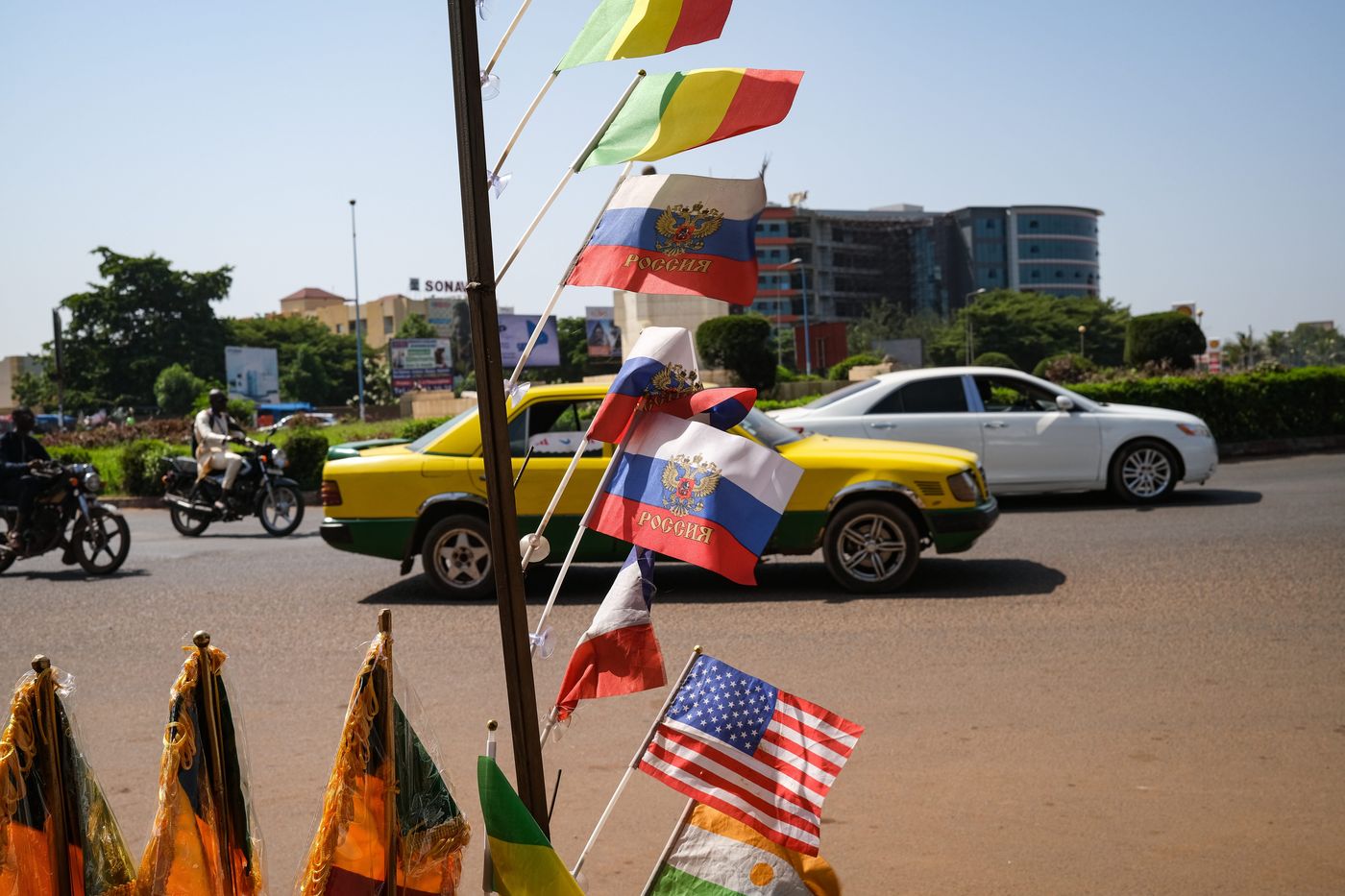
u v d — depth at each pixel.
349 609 9.02
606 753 5.37
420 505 9.16
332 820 2.04
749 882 2.47
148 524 16.59
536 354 60.91
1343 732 5.26
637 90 2.27
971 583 9.16
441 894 2.18
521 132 2.23
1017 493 13.63
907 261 169.25
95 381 92.38
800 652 7.08
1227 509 12.84
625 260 2.41
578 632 7.95
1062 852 4.09
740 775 2.48
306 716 6.04
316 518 16.95
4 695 6.64
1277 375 20.69
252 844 2.11
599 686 2.55
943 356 118.94
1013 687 6.16
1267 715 5.52
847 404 13.66
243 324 113.12
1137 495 13.70
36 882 1.85
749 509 2.41
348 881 2.05
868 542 8.95
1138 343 32.03
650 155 2.23
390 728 2.09
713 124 2.22
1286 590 8.34
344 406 103.94
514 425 9.06
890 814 4.48
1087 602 8.24
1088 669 6.45
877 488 8.86
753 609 8.46
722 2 2.15
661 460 2.51
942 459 9.00
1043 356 118.44
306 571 11.12
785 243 153.25
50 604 9.71
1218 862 3.97
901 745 5.27
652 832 4.47
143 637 8.20
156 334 93.31
